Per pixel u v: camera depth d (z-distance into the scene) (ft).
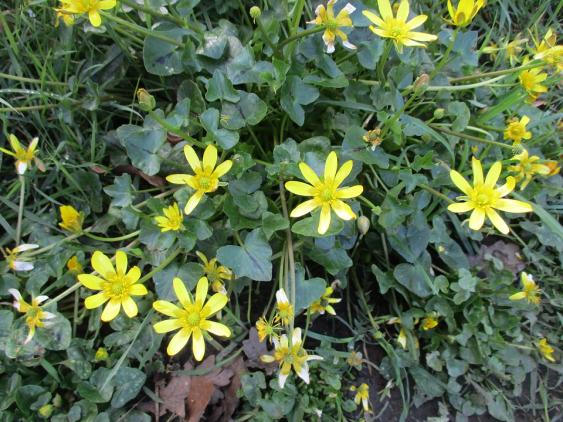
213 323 0.74
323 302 0.94
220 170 0.79
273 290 0.99
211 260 0.88
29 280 0.86
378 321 1.05
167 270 0.86
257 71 0.93
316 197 0.77
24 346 0.81
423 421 1.03
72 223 0.86
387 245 1.05
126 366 0.85
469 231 1.09
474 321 1.01
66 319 0.83
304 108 1.00
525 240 1.18
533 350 1.07
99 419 0.82
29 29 1.06
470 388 1.07
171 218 0.82
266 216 0.84
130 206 0.87
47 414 0.82
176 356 0.94
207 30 1.09
